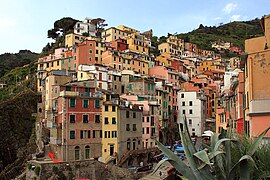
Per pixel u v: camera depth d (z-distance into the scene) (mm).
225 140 13047
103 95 58625
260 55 23031
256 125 22250
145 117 68250
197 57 148250
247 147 13742
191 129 89438
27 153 68938
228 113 47031
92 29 147875
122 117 59531
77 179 47656
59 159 52438
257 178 12938
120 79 82938
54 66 100375
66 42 121875
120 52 103000
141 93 78875
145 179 46812
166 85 90000
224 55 178500
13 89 103438
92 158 54562
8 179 59906
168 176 46469
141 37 122750
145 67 105125
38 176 47250
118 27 144000
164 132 81188
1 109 77875
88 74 76875
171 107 90375
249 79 23406
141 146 64875
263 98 22547
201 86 108188
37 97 86062
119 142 58062
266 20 23125
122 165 56438
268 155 13391
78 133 53562
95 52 98250
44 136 64062
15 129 77625
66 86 58344
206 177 13086
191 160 13484
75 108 53750
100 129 56312
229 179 12945
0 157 72000
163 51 139875
